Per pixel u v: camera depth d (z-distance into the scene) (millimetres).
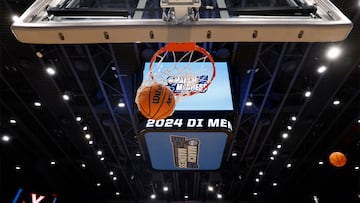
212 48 5320
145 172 12750
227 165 11484
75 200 15242
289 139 9852
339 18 1279
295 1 1579
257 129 8922
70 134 9555
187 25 1248
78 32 1249
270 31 1244
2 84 7582
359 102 8094
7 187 10984
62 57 6562
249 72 6453
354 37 5551
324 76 6859
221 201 15953
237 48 5758
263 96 7637
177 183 13992
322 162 11656
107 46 6215
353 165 11742
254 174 13312
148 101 1663
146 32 1264
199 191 15375
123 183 14570
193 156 4523
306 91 7191
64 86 7336
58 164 12086
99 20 1283
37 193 12516
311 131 9742
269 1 3506
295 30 1242
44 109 8469
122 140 9742
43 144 10500
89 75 7176
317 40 1284
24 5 4902
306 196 15281
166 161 4828
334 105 8188
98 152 10742
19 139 9828
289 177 13180
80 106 8125
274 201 15734
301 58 6328
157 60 2934
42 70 6652
